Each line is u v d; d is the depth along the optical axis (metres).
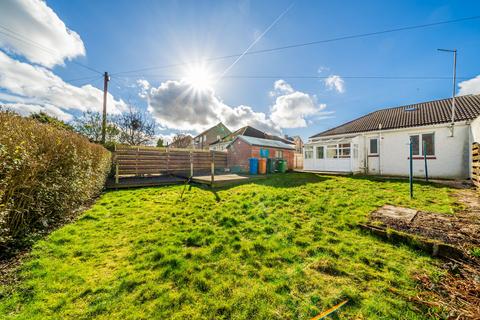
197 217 4.47
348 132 13.23
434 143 10.05
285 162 14.46
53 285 2.11
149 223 4.09
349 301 1.94
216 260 2.71
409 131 10.88
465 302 1.86
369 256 2.71
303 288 2.13
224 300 1.98
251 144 16.00
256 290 2.10
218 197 6.29
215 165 15.34
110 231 3.65
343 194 6.13
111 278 2.30
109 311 1.82
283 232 3.56
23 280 2.18
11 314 1.73
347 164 12.08
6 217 2.68
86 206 5.29
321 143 13.41
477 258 2.44
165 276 2.35
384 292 2.05
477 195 5.64
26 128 3.10
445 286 2.08
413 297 1.95
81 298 1.97
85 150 5.36
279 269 2.51
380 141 11.90
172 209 5.00
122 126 20.56
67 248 2.96
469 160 9.01
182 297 2.01
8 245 2.81
